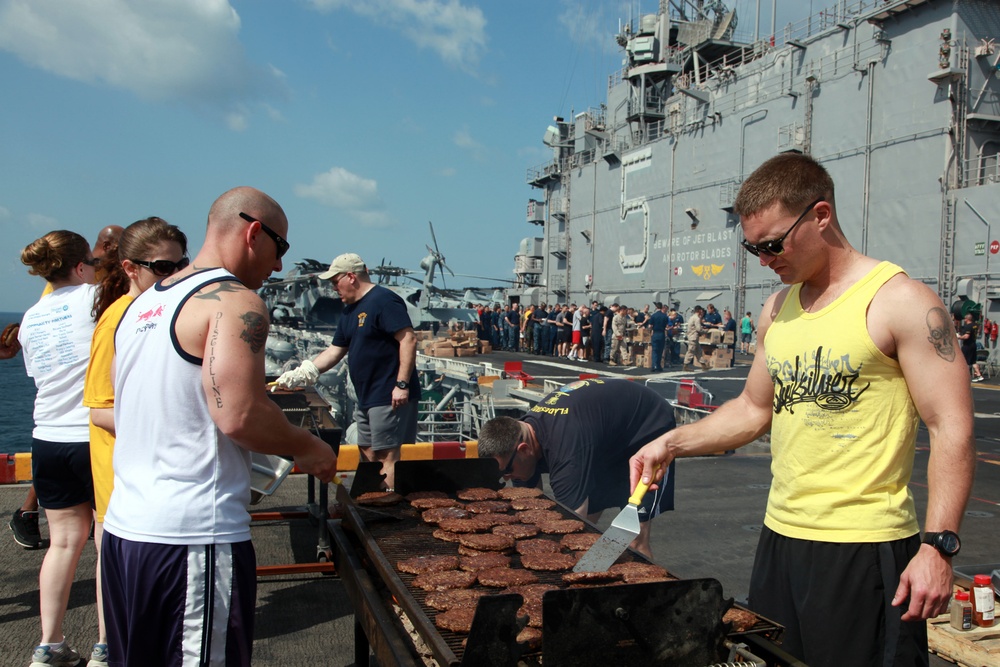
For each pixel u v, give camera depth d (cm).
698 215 2722
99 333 275
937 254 1897
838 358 199
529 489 349
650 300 3017
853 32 2128
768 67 2442
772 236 200
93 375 275
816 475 206
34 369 310
